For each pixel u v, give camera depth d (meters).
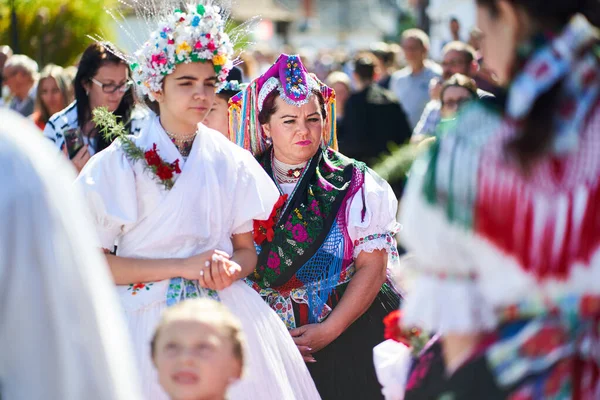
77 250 3.24
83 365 3.18
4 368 3.17
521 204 3.97
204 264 6.03
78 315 3.20
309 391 6.48
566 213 3.95
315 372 7.11
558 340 4.01
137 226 6.11
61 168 3.34
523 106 4.00
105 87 8.83
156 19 6.55
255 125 7.48
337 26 79.62
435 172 4.11
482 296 4.10
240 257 6.40
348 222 7.07
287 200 7.19
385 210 7.12
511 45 4.18
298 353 6.52
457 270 4.12
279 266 7.09
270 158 7.43
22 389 3.14
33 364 3.14
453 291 4.09
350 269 7.16
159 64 6.16
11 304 3.13
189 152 6.32
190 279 6.14
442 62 13.91
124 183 6.03
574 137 3.96
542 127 3.95
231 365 4.72
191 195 6.12
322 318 7.09
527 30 4.13
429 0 24.83
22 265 3.13
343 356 7.14
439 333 4.69
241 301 6.29
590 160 3.95
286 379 6.29
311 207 7.13
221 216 6.26
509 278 4.00
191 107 6.18
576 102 3.99
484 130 4.07
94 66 8.84
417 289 4.20
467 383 4.15
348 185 7.17
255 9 66.50
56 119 9.12
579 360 4.03
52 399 3.14
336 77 19.12
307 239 7.07
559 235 3.95
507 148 3.98
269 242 7.09
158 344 4.70
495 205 4.00
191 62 6.20
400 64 27.58
